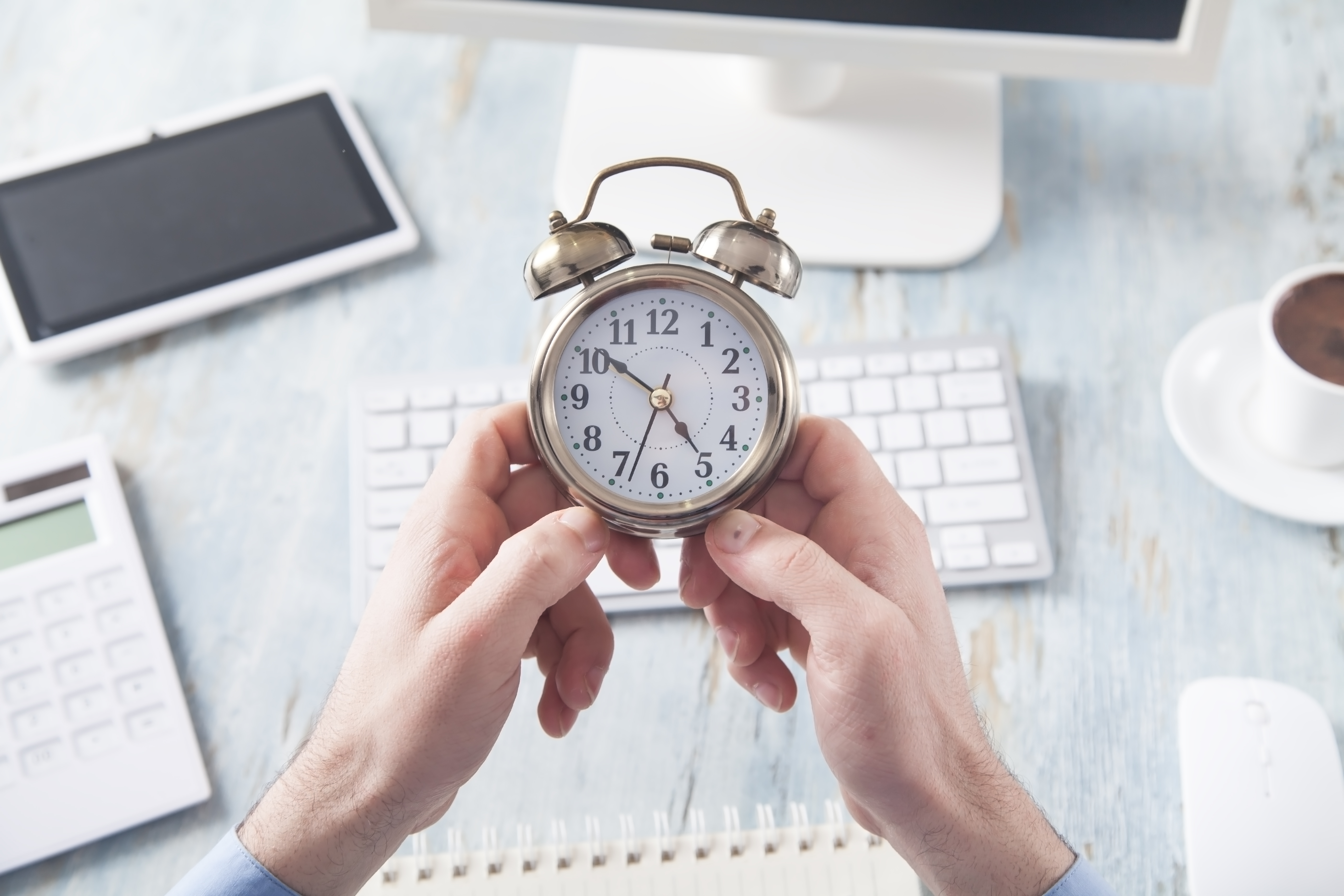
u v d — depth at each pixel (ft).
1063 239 3.32
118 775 2.70
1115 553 2.90
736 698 2.79
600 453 2.05
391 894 2.49
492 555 2.25
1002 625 2.83
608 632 2.51
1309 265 3.25
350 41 3.76
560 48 3.72
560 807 2.69
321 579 2.98
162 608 2.94
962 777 2.03
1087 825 2.62
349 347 3.26
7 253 3.28
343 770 2.01
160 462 3.13
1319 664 2.75
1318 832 2.44
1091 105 3.53
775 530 1.99
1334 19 3.60
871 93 3.44
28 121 3.66
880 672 1.86
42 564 2.89
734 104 3.42
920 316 3.22
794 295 2.06
